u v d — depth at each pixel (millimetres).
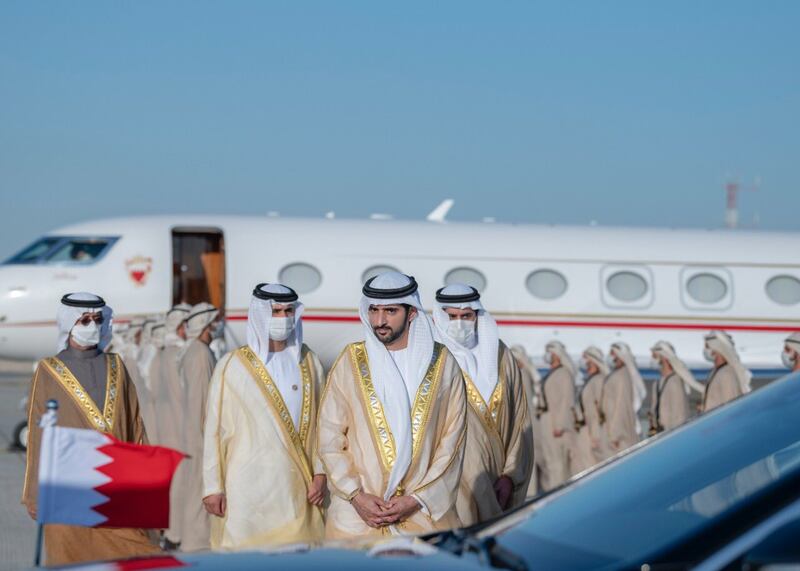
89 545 7137
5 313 20375
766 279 22484
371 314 6254
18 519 12266
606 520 4145
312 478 7402
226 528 7277
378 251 21234
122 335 17078
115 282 20594
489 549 4043
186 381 9883
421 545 4203
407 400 6199
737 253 22516
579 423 14383
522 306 21594
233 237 20984
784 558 3334
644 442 4832
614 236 22359
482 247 21625
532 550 3979
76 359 7559
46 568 4207
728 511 3645
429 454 6227
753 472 4297
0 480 15117
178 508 10414
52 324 20453
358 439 6199
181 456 5797
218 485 7324
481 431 7352
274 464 7258
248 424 7301
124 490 5695
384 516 6051
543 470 14539
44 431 5559
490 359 7473
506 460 7645
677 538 3660
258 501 7238
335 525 6211
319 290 20953
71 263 20672
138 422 7758
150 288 20656
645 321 21953
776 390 4848
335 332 20969
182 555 4258
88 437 5656
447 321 7465
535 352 21594
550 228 22344
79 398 7445
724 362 12539
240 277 20844
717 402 12438
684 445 4590
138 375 13891
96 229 21016
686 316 22094
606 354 21812
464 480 7262
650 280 22078
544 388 14484
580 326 21719
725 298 22281
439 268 21375
